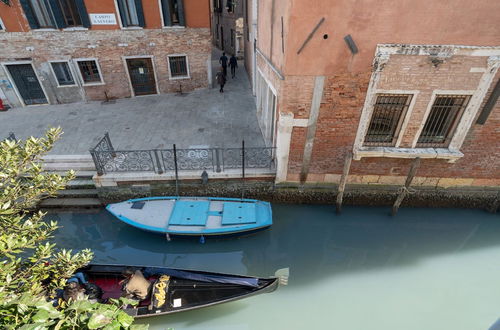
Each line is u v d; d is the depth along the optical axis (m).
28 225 2.54
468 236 6.93
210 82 12.37
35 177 2.72
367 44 5.15
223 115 10.03
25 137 8.63
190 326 4.96
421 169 6.80
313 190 7.20
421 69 5.33
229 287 4.95
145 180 6.93
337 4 4.80
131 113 10.23
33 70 10.25
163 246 6.50
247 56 14.21
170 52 11.17
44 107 10.78
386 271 6.07
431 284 5.76
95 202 7.20
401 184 7.05
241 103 11.05
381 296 5.50
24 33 9.55
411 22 4.92
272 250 6.57
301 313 5.16
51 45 9.93
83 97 11.12
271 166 7.18
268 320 5.03
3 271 2.07
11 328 1.51
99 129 9.10
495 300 5.40
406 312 5.18
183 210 6.50
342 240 6.80
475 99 5.59
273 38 6.60
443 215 7.33
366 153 6.22
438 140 6.31
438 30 4.97
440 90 5.54
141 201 6.75
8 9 9.11
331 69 5.44
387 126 6.18
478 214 7.35
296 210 7.36
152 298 4.75
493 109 5.81
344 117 6.00
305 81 5.59
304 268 6.16
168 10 10.31
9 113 10.27
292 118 6.06
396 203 7.00
